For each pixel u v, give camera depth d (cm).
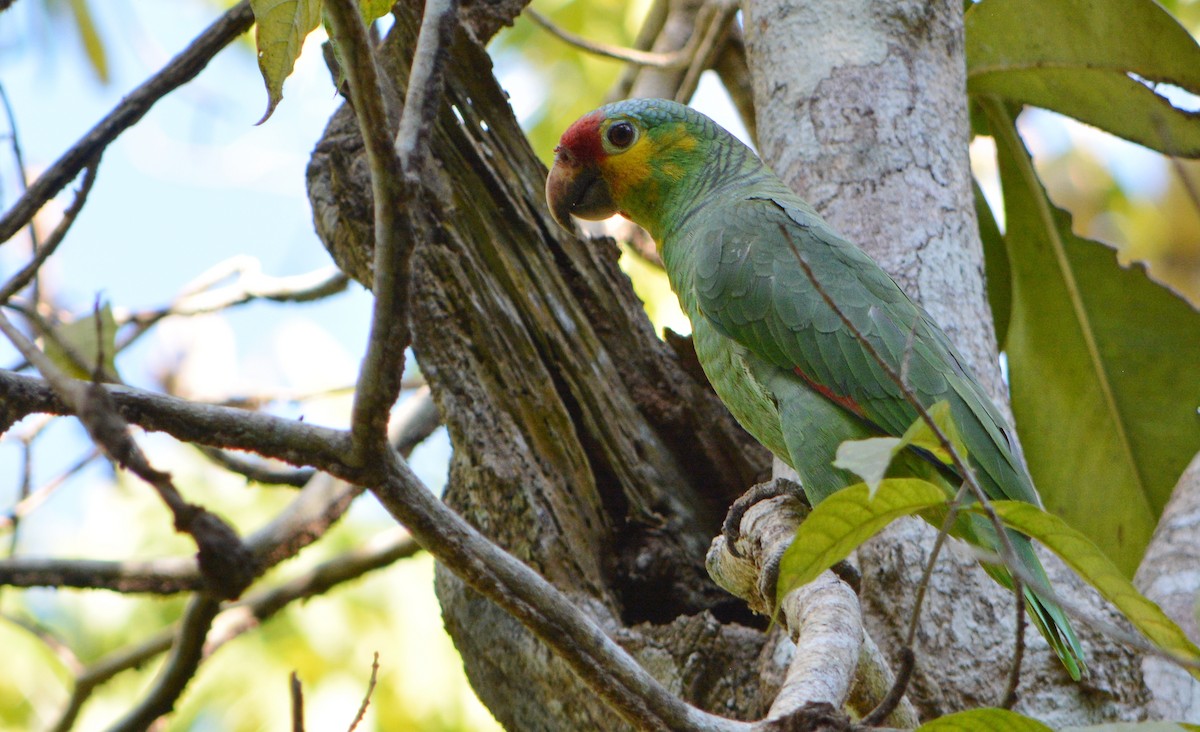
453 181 796
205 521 422
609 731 734
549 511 775
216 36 749
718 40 1136
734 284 760
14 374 511
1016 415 973
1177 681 680
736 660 719
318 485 995
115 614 1371
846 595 489
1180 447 923
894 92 770
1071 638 614
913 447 695
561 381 808
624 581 792
